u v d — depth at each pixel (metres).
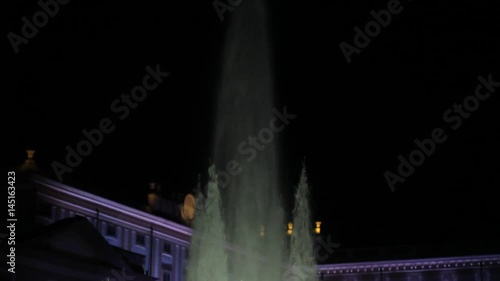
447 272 96.44
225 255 87.38
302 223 101.69
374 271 100.25
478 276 94.44
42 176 63.19
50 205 64.56
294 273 98.69
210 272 85.19
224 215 95.69
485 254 94.56
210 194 89.31
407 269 98.69
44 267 54.91
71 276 57.53
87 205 68.94
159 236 78.88
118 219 72.81
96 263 60.72
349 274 101.38
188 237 83.94
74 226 58.94
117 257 63.59
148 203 78.56
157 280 69.56
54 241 56.53
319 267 102.12
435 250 98.50
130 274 64.62
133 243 74.56
